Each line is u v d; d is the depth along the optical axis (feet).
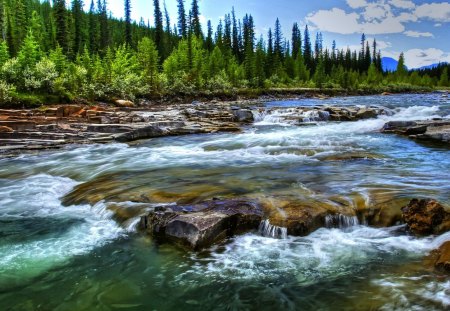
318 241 26.89
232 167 48.47
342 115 104.17
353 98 236.22
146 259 25.49
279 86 322.34
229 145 67.87
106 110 122.62
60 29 237.66
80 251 26.94
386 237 27.27
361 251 25.25
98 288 22.11
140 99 184.85
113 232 30.09
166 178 42.93
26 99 125.59
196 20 366.84
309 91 302.45
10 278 23.29
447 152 56.95
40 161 60.18
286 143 67.67
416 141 67.51
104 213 33.58
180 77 237.25
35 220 33.40
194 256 25.48
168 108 147.43
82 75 165.37
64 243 28.35
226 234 27.84
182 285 22.21
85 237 29.32
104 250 27.02
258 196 33.22
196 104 187.21
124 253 26.45
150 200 34.53
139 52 255.09
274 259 24.63
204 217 27.63
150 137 81.35
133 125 87.92
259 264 24.13
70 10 299.58
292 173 43.45
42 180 48.32
